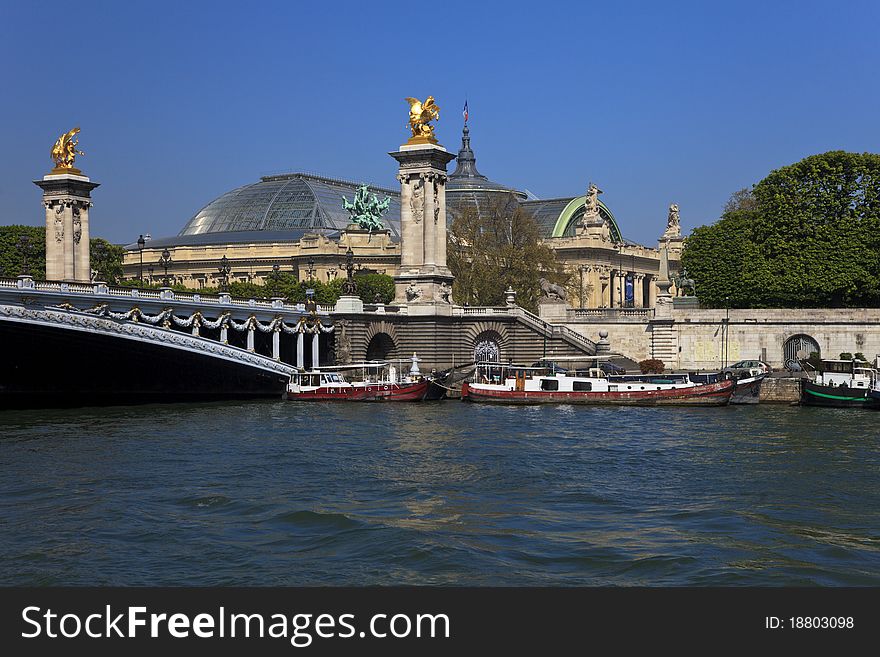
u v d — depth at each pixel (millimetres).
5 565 44562
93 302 101312
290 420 92625
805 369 120750
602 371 114562
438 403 111250
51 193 137500
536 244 157500
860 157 133250
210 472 63969
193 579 43031
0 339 100938
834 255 131125
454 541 48031
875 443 76562
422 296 126688
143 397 118000
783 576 43344
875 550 47000
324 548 47188
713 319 131125
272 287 172375
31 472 63719
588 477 62875
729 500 56438
